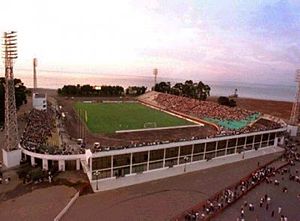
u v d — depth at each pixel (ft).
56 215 132.67
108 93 594.24
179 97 505.25
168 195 164.35
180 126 322.55
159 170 200.54
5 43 177.68
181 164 213.66
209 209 149.48
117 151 181.98
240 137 247.91
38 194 152.25
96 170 177.47
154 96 549.95
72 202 147.33
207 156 229.04
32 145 197.98
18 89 378.32
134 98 578.66
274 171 209.56
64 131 270.87
